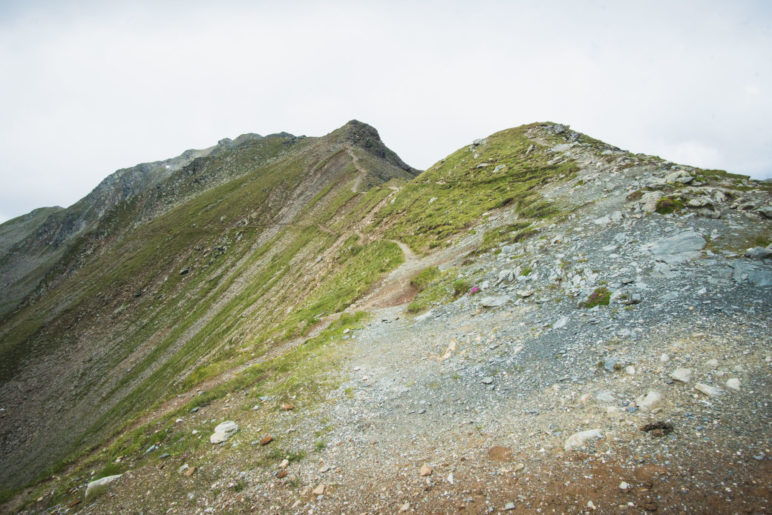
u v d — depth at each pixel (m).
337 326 26.80
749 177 25.44
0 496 15.43
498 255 27.19
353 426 12.82
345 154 166.75
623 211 23.66
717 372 9.59
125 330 97.75
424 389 14.27
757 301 12.09
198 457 13.05
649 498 6.66
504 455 9.19
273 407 15.52
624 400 9.80
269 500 9.91
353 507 8.83
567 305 16.61
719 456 7.12
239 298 84.25
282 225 121.81
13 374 89.19
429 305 24.38
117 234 198.88
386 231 59.16
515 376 13.05
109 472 13.95
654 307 13.73
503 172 58.53
